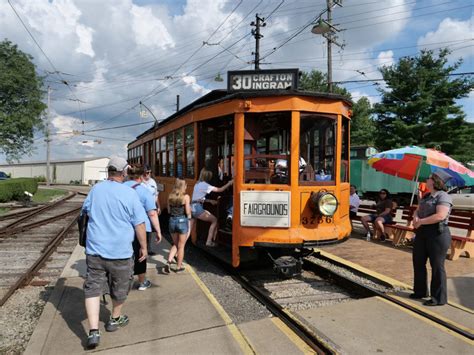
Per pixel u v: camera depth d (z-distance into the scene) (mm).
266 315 4793
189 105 8391
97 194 3859
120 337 3930
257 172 6145
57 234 10500
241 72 6570
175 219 6223
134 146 17359
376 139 29000
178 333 4016
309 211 5988
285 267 5934
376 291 5379
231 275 6496
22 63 29047
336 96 6172
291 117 5938
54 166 71250
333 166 6281
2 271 6891
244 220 6027
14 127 29312
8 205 19250
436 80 27312
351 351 3693
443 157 8969
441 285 4863
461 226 7754
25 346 4016
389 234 9602
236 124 6152
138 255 4980
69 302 4902
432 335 4023
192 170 7875
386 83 28609
